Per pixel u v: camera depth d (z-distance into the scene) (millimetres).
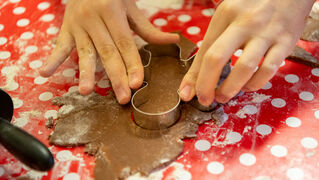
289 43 326
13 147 263
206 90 317
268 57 318
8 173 312
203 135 332
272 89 365
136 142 324
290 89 364
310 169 303
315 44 406
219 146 323
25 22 465
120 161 312
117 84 345
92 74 352
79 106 357
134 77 345
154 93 362
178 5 483
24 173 312
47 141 334
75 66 405
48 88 381
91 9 373
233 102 356
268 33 319
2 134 267
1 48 430
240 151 319
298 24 332
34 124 348
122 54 361
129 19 391
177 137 327
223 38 312
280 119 340
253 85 326
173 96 358
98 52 364
